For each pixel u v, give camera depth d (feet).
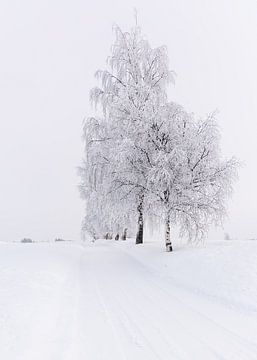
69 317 26.66
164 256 59.36
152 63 81.76
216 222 59.77
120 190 68.64
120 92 72.59
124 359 19.31
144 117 63.57
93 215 117.29
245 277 37.01
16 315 23.52
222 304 32.53
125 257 71.05
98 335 23.21
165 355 19.90
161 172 57.72
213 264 44.14
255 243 48.21
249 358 19.53
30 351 18.75
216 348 21.07
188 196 57.82
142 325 25.64
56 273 41.65
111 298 34.53
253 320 27.25
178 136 61.00
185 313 29.25
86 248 97.45
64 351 19.86
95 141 80.07
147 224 76.38
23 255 55.98
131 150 62.75
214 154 60.39
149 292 37.86
